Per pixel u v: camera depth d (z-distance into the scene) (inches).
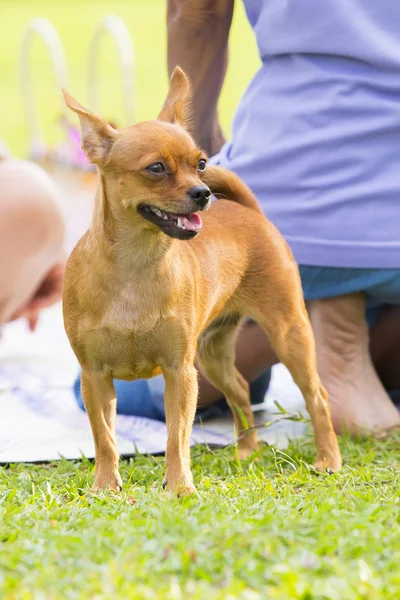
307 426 414.6
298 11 400.2
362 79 395.2
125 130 307.7
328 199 398.9
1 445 396.8
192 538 243.1
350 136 395.5
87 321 310.8
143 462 374.0
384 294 414.6
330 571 227.6
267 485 315.6
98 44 756.6
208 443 401.4
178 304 313.3
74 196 746.8
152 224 302.7
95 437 321.7
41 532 256.4
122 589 216.5
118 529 255.3
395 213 396.5
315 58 403.5
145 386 436.1
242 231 363.3
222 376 388.2
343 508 282.2
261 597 211.3
